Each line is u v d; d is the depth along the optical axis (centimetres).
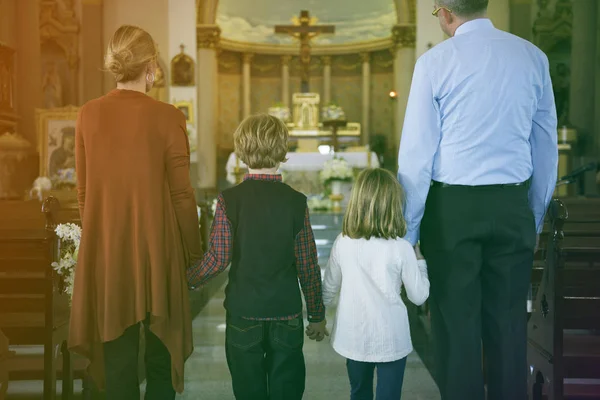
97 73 1183
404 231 230
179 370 209
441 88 206
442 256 211
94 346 213
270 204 220
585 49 1073
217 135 1553
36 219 408
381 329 231
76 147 216
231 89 1580
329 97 1612
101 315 206
